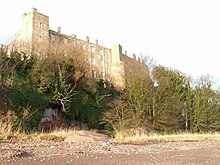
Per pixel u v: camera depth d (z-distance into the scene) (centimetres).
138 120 4497
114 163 1241
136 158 1430
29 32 5747
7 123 2906
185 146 2373
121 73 5969
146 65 5488
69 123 3997
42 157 1370
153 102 4828
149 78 5100
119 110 4625
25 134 2602
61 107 3969
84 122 4256
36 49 4656
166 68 5656
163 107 4869
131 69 5378
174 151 1866
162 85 5109
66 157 1388
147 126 4556
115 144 2333
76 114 4122
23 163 1188
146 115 4753
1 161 1219
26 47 4734
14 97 3441
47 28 6053
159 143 2842
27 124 3378
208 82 5812
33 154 1464
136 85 4906
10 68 3778
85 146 1925
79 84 4334
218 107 5641
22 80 3725
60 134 2670
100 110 4550
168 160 1366
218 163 1270
